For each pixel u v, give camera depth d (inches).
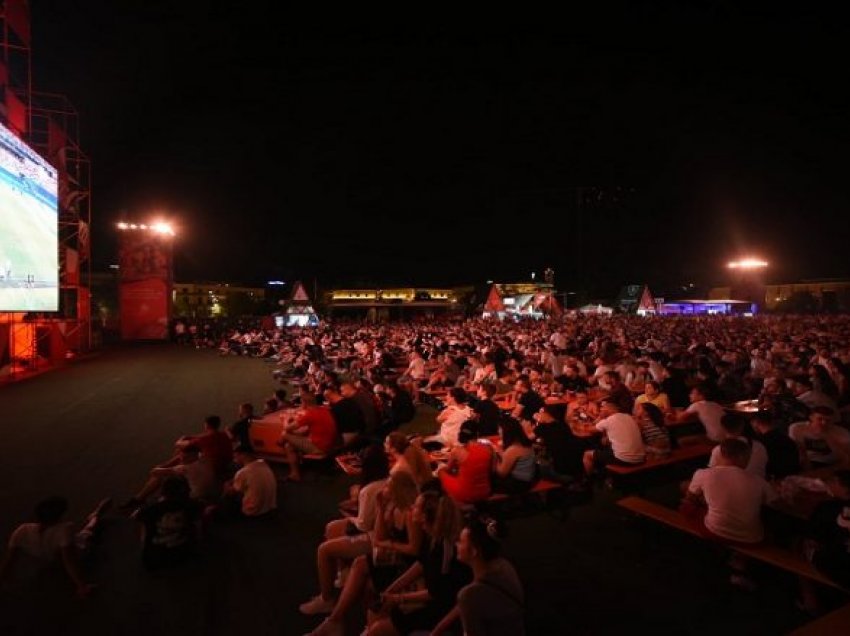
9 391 577.3
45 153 853.2
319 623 157.9
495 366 473.7
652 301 2559.1
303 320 1711.4
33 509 245.3
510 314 2378.2
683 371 433.7
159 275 1348.4
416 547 141.1
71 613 162.9
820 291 3006.9
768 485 171.0
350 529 178.5
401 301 2586.1
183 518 193.2
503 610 111.3
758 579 180.4
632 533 217.6
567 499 240.1
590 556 198.5
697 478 179.9
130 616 161.3
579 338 863.7
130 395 552.1
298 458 285.9
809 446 232.4
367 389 343.6
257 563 193.9
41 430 396.8
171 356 980.6
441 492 158.1
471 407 329.7
